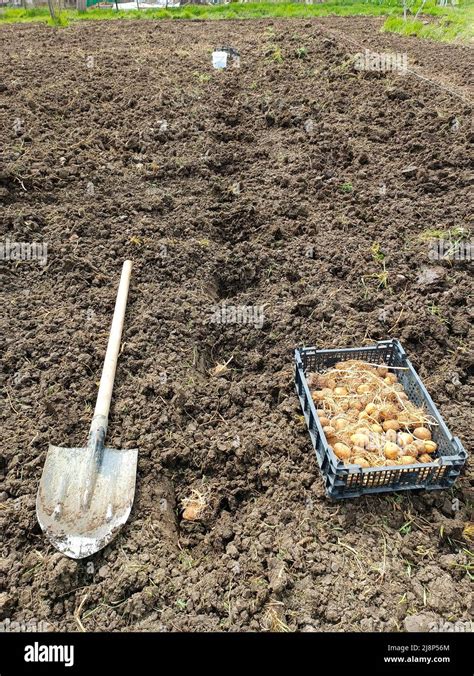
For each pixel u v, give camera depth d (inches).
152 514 45.9
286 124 108.3
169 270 71.6
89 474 47.1
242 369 61.3
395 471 44.5
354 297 67.9
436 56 153.3
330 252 74.7
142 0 323.3
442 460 44.6
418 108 111.0
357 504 45.9
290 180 89.8
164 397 54.9
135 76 129.3
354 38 171.9
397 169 93.7
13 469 48.0
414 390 53.1
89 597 40.3
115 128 103.8
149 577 41.3
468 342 62.6
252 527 45.3
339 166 95.6
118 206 82.2
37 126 99.8
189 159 94.5
